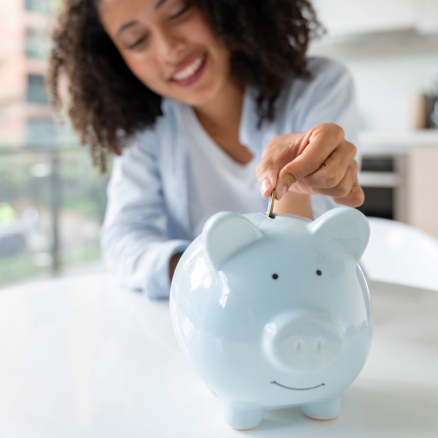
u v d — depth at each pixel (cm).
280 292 33
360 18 262
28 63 223
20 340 55
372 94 293
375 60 290
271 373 34
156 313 63
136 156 102
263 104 93
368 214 252
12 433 36
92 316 62
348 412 39
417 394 41
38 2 226
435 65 276
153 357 50
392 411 39
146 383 44
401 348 51
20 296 71
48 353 51
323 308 33
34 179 231
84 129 107
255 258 35
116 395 42
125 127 101
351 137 88
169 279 67
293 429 36
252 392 35
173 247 69
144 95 101
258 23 86
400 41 270
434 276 89
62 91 121
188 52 85
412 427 36
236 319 34
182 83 88
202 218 102
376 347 51
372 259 107
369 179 246
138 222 94
